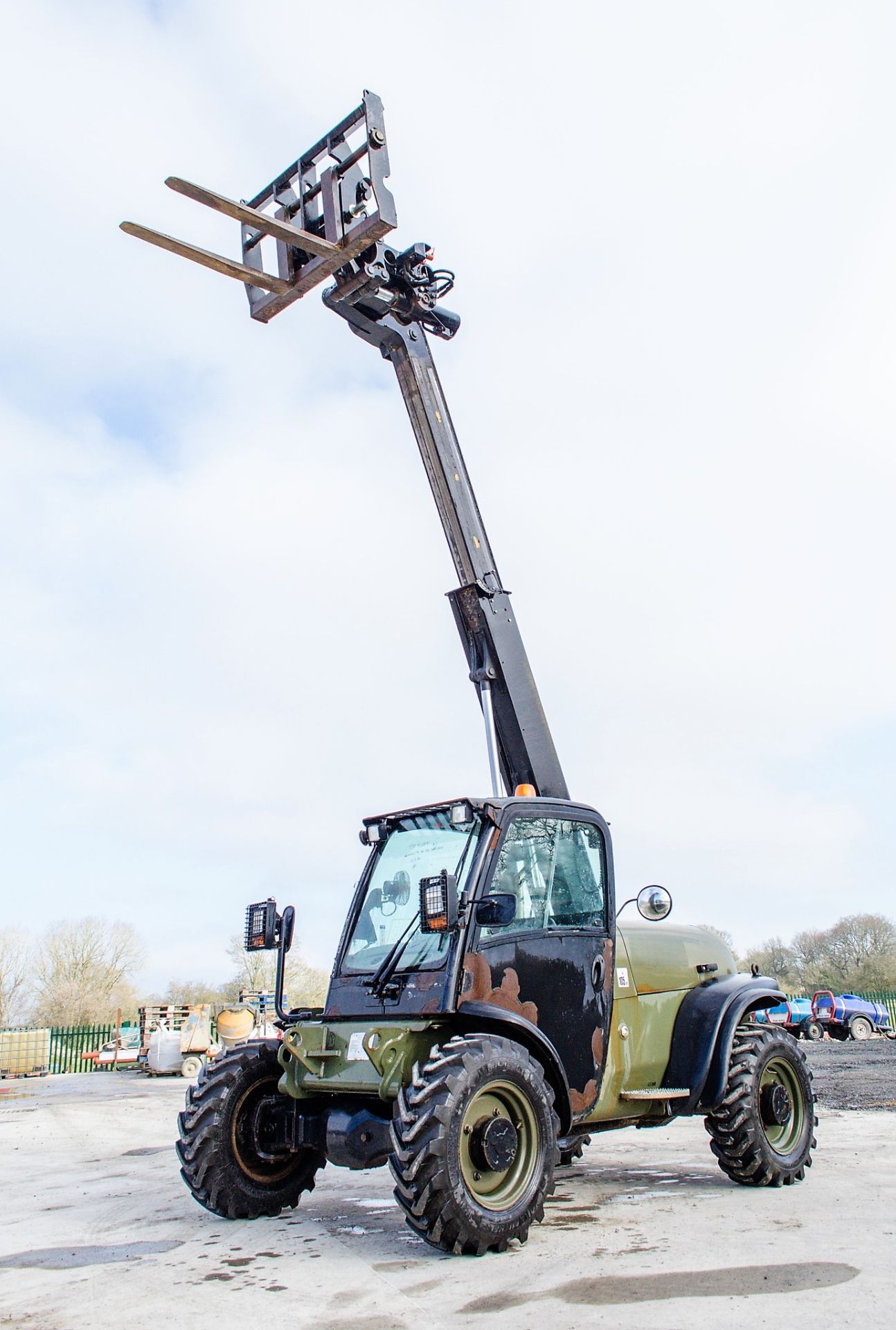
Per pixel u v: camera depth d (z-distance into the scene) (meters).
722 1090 5.46
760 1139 5.53
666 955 5.91
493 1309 3.36
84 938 50.69
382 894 5.23
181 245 5.20
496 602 6.30
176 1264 4.21
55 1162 8.24
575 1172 6.44
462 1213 3.96
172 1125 11.27
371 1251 4.33
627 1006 5.50
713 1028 5.60
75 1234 5.02
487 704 6.14
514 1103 4.35
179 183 4.69
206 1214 5.40
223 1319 3.37
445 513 6.36
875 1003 32.97
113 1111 13.30
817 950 58.12
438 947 4.64
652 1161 6.93
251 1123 5.25
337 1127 4.61
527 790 5.66
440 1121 3.99
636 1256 4.02
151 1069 21.80
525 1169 4.29
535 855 5.08
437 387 6.50
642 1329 3.09
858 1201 5.14
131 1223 5.25
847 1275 3.64
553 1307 3.36
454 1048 4.26
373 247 6.01
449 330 6.62
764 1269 3.76
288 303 5.68
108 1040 28.12
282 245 5.57
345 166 5.39
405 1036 4.43
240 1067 5.25
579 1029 4.96
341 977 5.04
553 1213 5.01
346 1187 6.26
